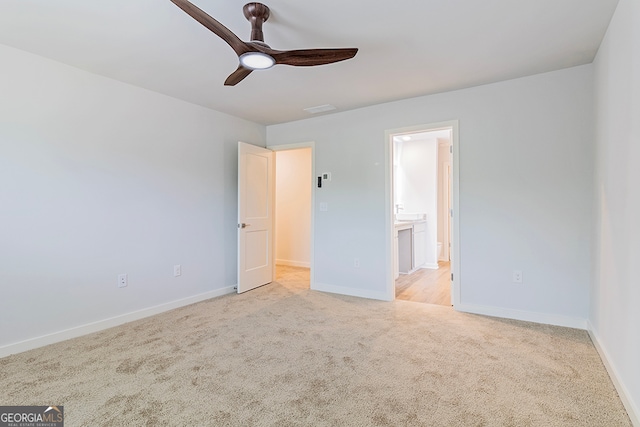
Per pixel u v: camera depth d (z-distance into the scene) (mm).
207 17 1625
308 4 1868
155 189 3266
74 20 2023
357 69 2750
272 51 1895
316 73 2826
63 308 2615
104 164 2869
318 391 1853
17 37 2221
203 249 3750
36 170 2469
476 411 1665
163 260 3338
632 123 1679
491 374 2029
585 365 2137
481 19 2031
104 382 1950
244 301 3674
